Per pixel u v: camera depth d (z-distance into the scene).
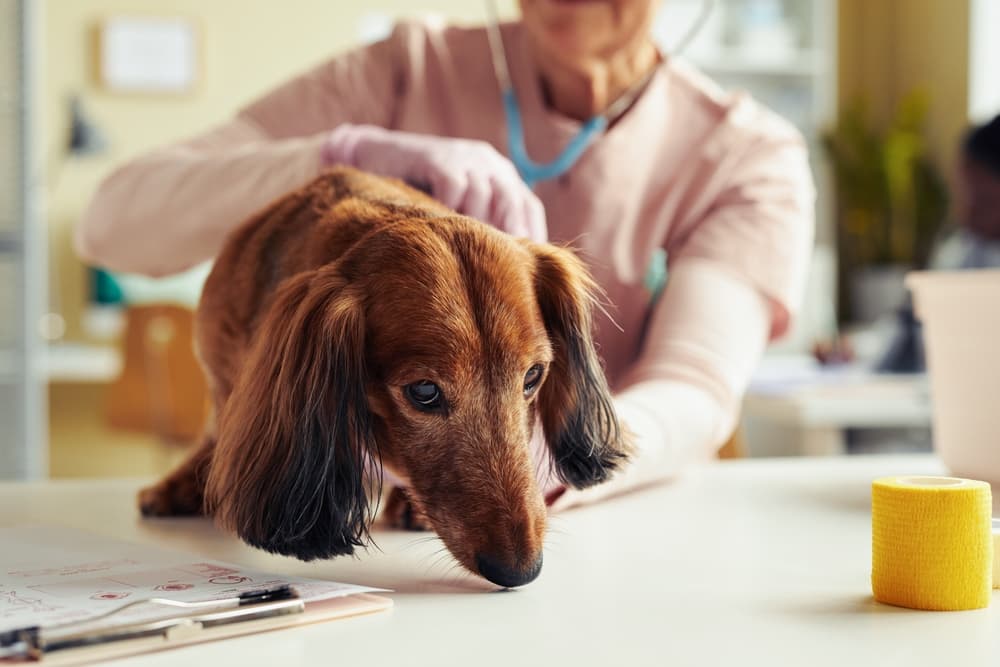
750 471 1.44
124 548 0.91
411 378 0.82
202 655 0.64
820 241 6.20
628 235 1.60
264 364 0.85
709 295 1.48
